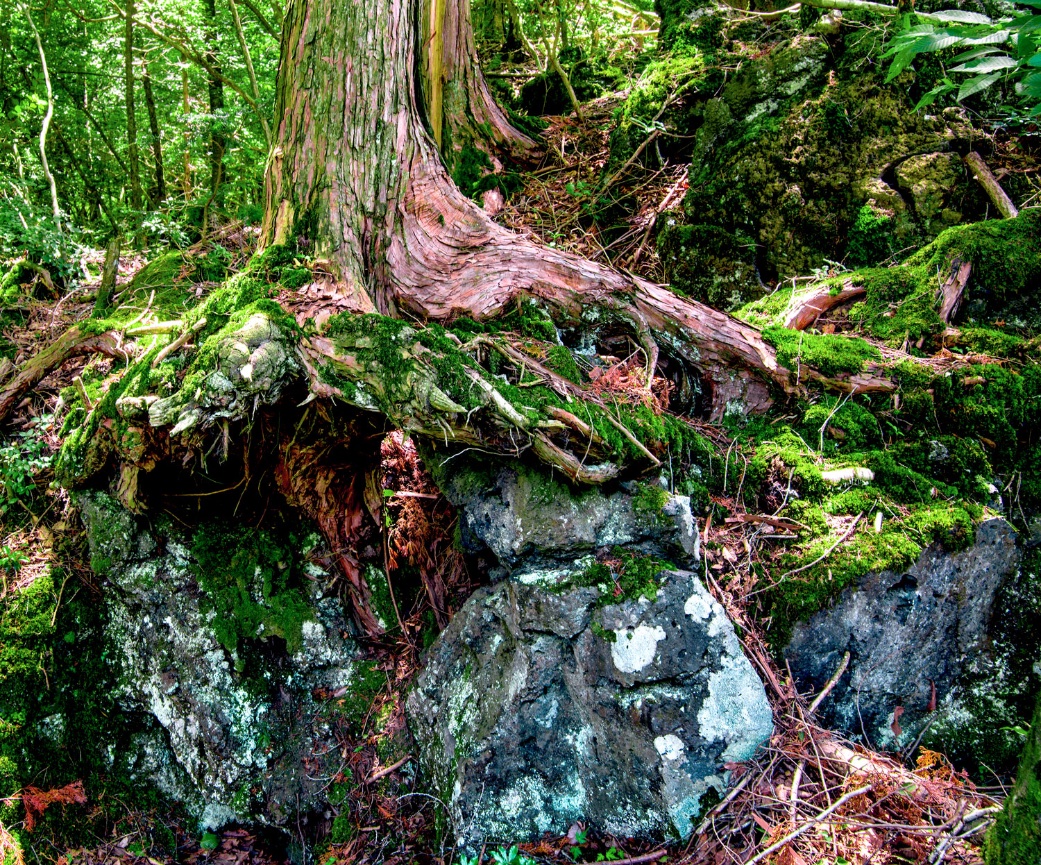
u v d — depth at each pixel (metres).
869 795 2.95
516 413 3.12
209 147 7.50
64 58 8.90
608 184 5.48
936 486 3.51
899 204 4.47
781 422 3.85
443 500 4.18
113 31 8.78
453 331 3.54
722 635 3.09
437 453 3.59
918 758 3.26
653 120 5.48
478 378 3.20
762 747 3.07
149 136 8.34
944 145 4.51
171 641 3.95
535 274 3.82
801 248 4.68
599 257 5.08
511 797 3.29
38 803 3.72
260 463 3.89
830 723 3.33
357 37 3.68
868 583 3.28
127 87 7.86
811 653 3.32
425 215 3.84
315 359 3.38
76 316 5.17
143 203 8.27
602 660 3.13
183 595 3.96
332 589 4.04
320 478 3.90
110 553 3.97
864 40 4.76
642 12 7.94
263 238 3.86
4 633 3.93
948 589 3.38
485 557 3.71
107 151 9.98
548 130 6.27
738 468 3.64
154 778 3.95
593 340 3.89
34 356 4.38
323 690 3.99
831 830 2.83
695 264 4.82
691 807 3.00
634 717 3.07
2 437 4.32
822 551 3.35
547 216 5.41
